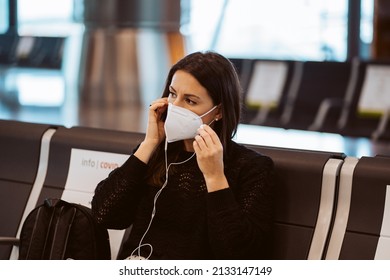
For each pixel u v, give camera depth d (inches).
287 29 570.6
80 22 506.6
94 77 501.4
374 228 126.3
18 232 156.9
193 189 129.3
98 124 423.2
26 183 160.7
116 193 131.4
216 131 131.0
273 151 136.7
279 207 133.6
